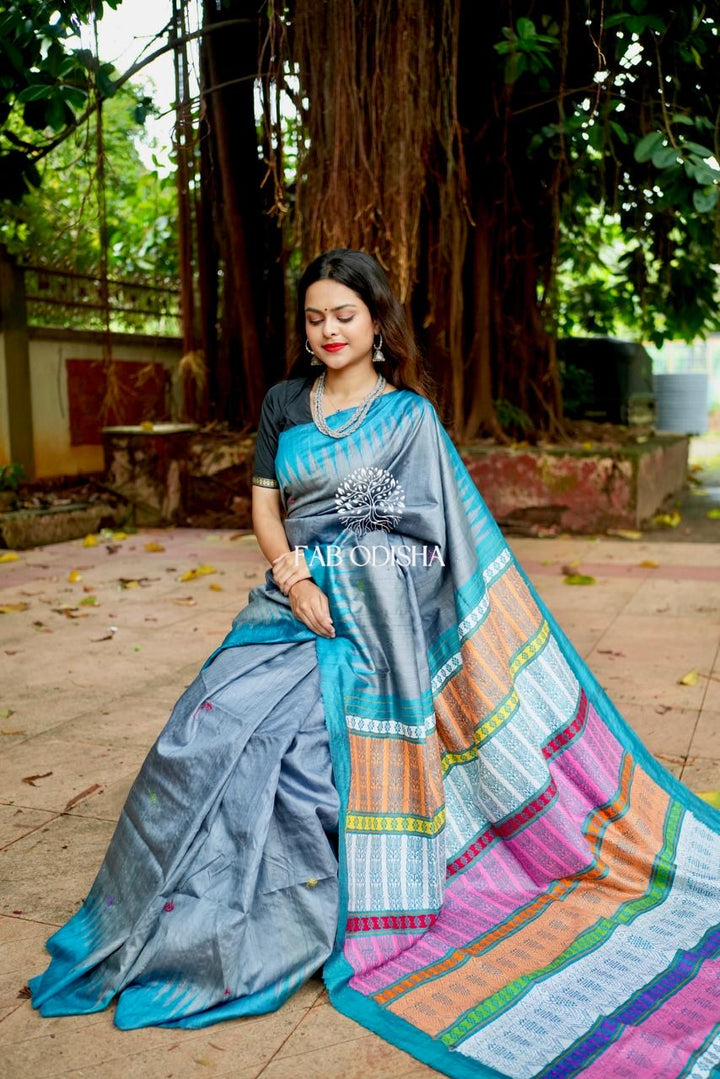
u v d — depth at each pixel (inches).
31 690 169.3
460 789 98.9
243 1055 76.4
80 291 378.9
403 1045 76.8
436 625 96.2
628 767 105.2
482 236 327.3
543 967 86.4
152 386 416.8
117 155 346.3
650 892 97.9
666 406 705.0
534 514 322.7
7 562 286.2
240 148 327.0
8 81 200.2
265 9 216.8
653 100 238.8
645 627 202.4
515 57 223.1
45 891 102.5
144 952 83.4
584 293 426.9
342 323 90.0
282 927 84.4
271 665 93.0
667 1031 77.5
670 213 308.2
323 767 88.4
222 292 361.7
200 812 85.2
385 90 196.9
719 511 350.9
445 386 313.9
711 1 230.7
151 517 352.8
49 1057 76.5
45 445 368.8
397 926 90.0
